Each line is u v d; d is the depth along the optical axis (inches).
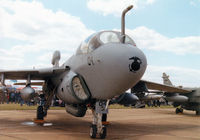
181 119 520.7
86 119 441.7
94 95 246.2
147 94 349.1
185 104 730.2
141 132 294.7
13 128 293.1
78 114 299.6
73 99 265.3
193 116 637.9
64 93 279.1
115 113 664.4
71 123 367.2
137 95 351.9
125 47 215.6
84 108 294.7
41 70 320.8
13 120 386.3
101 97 238.8
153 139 242.2
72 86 261.7
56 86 341.1
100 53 223.8
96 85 238.2
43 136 235.3
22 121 373.4
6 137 223.6
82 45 268.7
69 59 313.7
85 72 252.4
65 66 294.5
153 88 496.7
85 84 256.1
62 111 635.5
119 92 229.1
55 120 407.8
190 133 302.0
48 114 529.3
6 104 922.1
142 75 218.7
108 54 215.2
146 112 757.3
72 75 267.3
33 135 240.1
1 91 358.6
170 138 253.3
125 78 210.1
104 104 245.1
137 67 206.7
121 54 208.5
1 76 333.7
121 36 228.5
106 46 223.1
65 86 273.0
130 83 217.3
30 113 526.9
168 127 363.6
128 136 255.9
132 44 243.8
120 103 327.0
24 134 245.3
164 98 716.7
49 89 357.4
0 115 474.9
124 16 231.9
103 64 219.1
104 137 233.9
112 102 323.9
